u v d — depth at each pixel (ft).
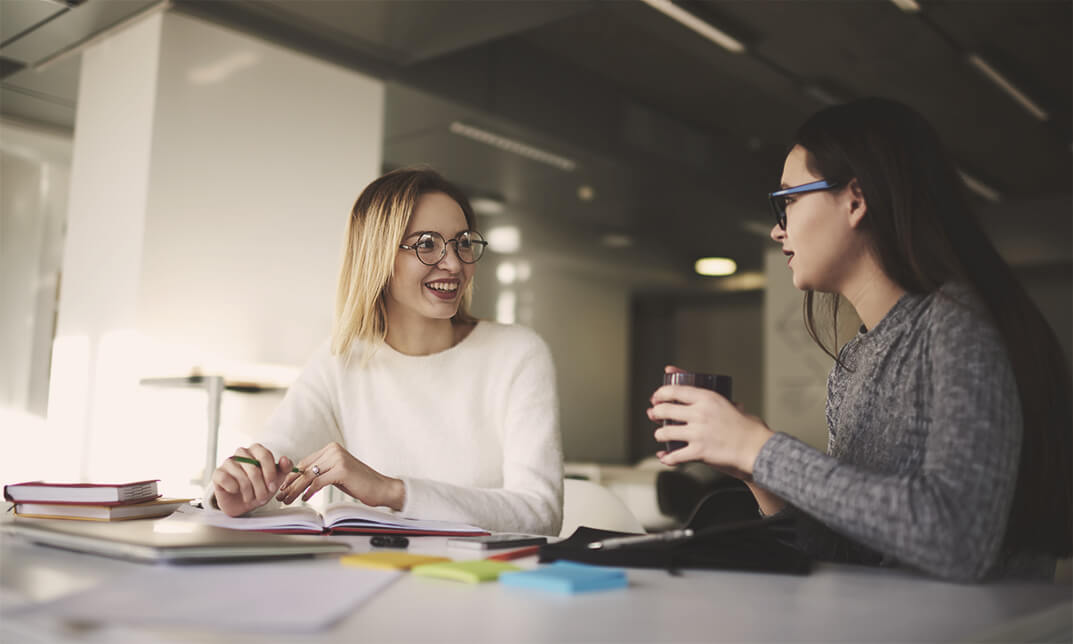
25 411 14.64
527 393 5.48
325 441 5.47
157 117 10.09
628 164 17.44
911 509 2.77
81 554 2.98
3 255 14.75
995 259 3.42
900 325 3.51
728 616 2.20
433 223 5.37
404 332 5.63
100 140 10.85
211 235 10.46
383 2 10.48
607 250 26.99
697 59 15.87
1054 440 3.24
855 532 2.87
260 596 2.17
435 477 5.37
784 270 23.31
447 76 13.61
